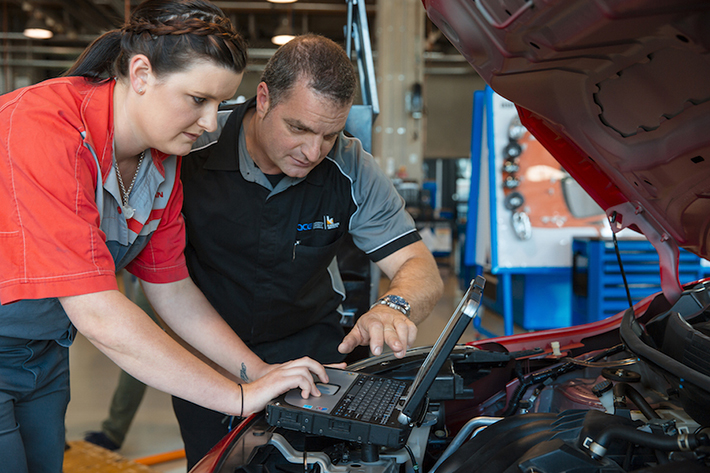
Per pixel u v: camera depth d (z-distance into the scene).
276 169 1.35
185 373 0.90
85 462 2.20
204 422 1.51
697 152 0.71
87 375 3.39
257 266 1.42
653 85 0.67
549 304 3.94
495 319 4.65
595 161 0.94
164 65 0.86
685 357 0.82
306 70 1.10
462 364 1.18
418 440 0.97
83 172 0.88
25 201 0.81
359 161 1.46
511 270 3.59
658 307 1.13
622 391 0.97
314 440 0.95
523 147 3.60
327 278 1.61
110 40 0.95
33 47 12.36
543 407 1.13
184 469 2.23
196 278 1.48
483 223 3.90
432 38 11.41
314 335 1.59
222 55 0.86
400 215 1.50
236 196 1.37
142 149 1.02
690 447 0.68
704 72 0.60
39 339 1.01
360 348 1.90
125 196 1.04
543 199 3.61
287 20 9.09
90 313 0.86
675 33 0.57
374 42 10.80
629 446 0.76
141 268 1.18
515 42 0.68
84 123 0.90
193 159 1.39
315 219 1.42
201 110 0.92
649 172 0.83
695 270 3.25
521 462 0.70
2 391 0.97
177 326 1.21
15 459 0.96
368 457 0.86
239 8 10.62
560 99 0.80
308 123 1.12
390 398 0.92
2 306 0.93
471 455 0.82
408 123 8.89
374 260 1.52
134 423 2.69
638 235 3.36
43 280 0.82
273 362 1.54
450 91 13.06
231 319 1.49
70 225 0.83
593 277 3.30
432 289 1.36
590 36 0.61
